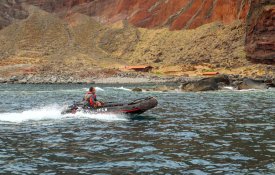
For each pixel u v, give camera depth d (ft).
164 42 430.20
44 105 114.83
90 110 82.64
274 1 341.62
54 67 354.13
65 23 494.18
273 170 40.06
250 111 93.40
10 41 448.65
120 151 49.14
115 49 452.76
